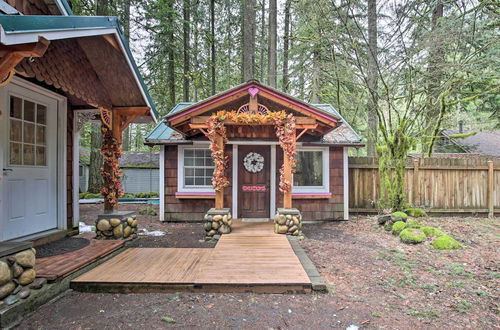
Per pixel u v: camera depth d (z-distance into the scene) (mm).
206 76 16141
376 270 3758
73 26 2918
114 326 2375
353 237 5566
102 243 4332
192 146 7043
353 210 7625
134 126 24953
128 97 4871
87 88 4258
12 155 3699
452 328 2406
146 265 3658
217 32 15250
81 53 4121
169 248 4562
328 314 2627
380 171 7148
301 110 5461
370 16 8062
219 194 5535
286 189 5500
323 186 7223
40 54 2443
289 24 13758
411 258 4273
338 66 8211
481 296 3029
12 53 2369
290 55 12312
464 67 6879
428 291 3150
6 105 3562
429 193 7637
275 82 11711
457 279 3486
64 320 2467
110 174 4883
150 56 12781
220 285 3072
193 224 6930
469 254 4445
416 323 2479
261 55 15164
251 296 3004
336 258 4207
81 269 3314
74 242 4379
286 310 2701
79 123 5098
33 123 4094
